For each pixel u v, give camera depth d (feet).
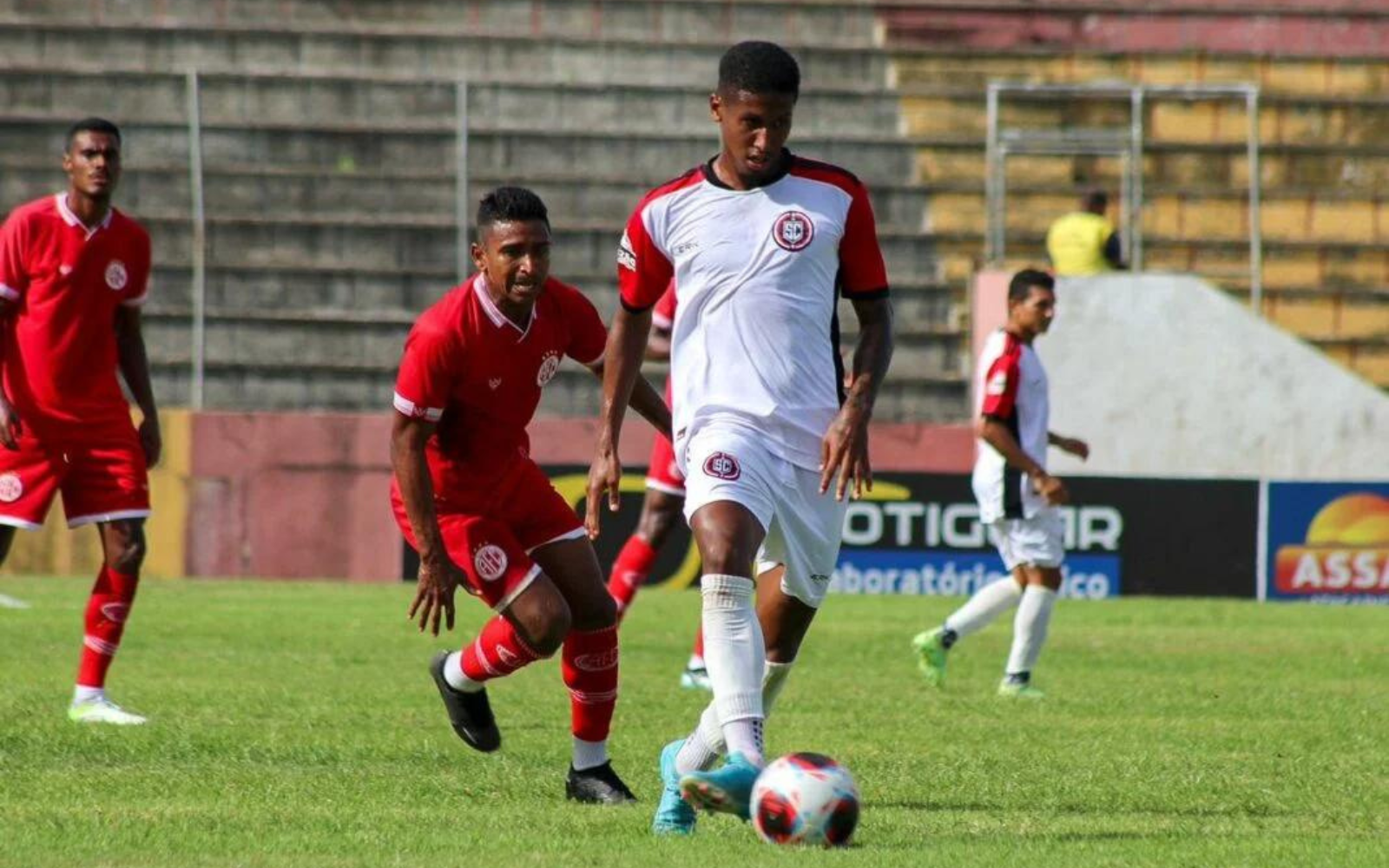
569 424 204.54
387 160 258.78
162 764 80.64
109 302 96.68
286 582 201.46
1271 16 277.64
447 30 273.13
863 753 88.12
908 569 206.08
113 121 256.73
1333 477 211.61
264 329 240.94
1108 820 68.39
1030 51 271.08
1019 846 61.00
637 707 106.22
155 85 259.80
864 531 205.77
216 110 259.80
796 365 64.69
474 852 58.85
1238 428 211.82
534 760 83.92
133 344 100.68
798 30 274.98
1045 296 122.21
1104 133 248.32
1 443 95.04
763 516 63.36
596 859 56.90
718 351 64.80
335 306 247.09
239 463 204.13
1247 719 105.40
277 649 137.49
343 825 64.80
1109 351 211.00
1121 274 211.41
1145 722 103.04
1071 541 208.85
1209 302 211.41
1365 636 165.37
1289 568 208.03
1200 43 277.23
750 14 274.98
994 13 275.80
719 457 63.36
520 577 72.79
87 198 95.25
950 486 205.87
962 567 205.98
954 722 101.91
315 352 241.76
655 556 131.34
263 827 63.93
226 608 171.01
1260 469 212.02
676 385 65.87
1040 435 122.21
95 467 96.84
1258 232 251.19
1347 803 73.87
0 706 101.86
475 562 73.41
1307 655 147.84
